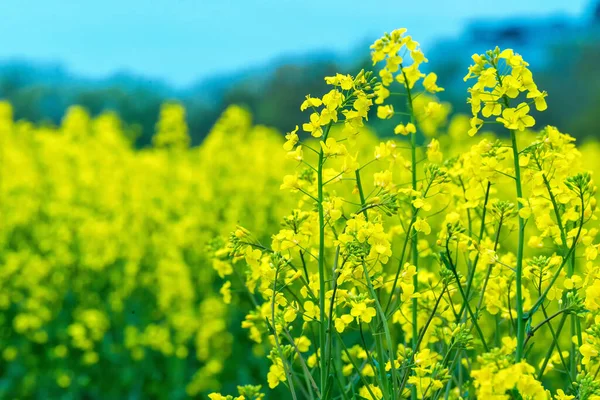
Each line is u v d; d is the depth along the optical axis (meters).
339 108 2.46
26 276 7.91
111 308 7.80
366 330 5.31
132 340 6.67
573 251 2.69
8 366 7.31
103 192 10.03
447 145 10.33
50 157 10.84
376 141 11.23
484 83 2.43
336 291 2.45
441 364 2.55
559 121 30.33
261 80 35.31
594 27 36.31
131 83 28.89
